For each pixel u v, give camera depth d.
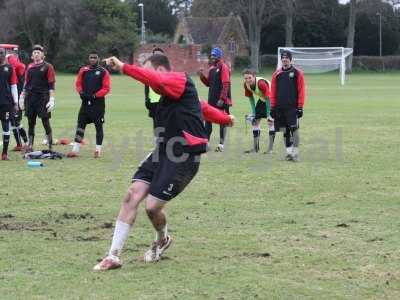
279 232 10.27
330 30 114.19
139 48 99.00
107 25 97.06
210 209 11.88
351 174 15.57
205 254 9.13
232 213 11.58
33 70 18.19
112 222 10.90
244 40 115.31
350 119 29.53
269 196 13.05
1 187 13.92
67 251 9.23
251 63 98.12
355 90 54.94
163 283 7.94
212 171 16.05
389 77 86.94
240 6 97.25
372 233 10.20
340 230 10.40
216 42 114.38
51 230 10.38
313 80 76.81
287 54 17.52
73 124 26.98
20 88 20.34
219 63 19.38
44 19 94.12
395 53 118.81
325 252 9.19
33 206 12.09
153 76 8.12
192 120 8.44
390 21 116.19
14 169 16.30
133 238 9.96
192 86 8.51
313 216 11.34
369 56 110.00
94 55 18.05
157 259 8.81
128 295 7.52
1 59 17.47
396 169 16.30
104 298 7.43
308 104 38.72
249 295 7.53
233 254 9.13
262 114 19.05
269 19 99.38
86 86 18.09
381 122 28.14
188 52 101.31
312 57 77.81
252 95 19.11
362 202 12.48
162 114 8.45
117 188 13.84
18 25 95.25
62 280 8.03
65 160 17.88
